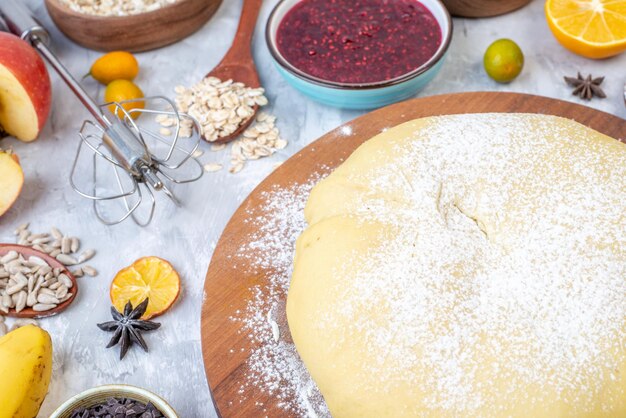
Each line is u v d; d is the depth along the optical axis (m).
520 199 0.55
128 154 0.65
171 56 0.79
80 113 0.76
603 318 0.51
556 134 0.59
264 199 0.65
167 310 0.64
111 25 0.76
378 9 0.75
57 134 0.74
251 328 0.59
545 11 0.76
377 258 0.54
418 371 0.51
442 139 0.59
